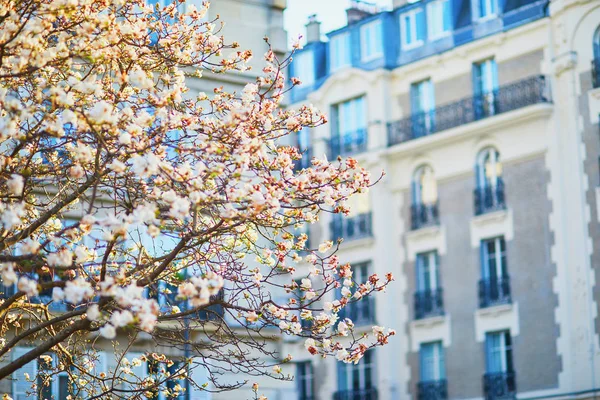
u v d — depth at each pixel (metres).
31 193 13.96
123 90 13.27
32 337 15.17
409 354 41.81
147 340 22.25
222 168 11.55
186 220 13.49
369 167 43.75
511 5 40.56
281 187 12.20
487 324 39.41
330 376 43.78
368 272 43.53
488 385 38.94
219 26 24.80
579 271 36.94
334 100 45.53
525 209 38.72
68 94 11.49
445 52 41.94
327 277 12.99
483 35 40.91
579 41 37.88
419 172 42.59
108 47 12.51
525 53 39.50
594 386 36.03
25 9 12.10
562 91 38.22
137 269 12.27
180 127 12.65
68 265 11.20
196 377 23.33
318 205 12.85
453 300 40.66
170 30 14.17
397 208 43.00
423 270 42.03
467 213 40.50
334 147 44.97
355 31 45.94
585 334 36.50
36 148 12.38
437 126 41.62
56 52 11.96
